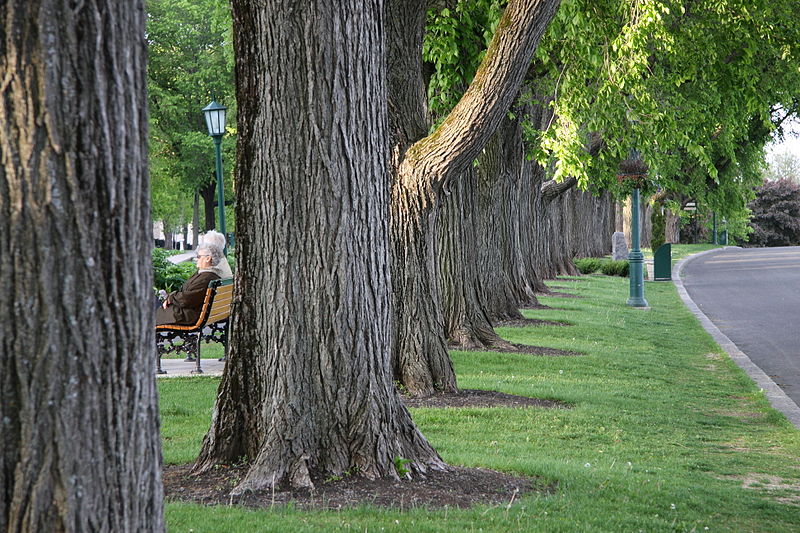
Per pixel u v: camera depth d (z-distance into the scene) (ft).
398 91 43.42
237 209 24.89
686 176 156.25
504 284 80.07
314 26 23.50
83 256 9.98
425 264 43.19
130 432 10.44
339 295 23.91
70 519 9.93
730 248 282.36
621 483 26.84
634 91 60.29
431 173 41.86
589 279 144.97
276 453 23.66
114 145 10.19
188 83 197.26
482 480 25.36
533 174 124.47
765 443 35.68
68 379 9.91
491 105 38.14
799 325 76.89
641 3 57.21
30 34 9.74
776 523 23.97
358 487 23.29
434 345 43.39
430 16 56.65
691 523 22.84
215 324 47.32
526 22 35.29
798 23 65.57
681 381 51.11
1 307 9.75
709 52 64.69
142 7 10.64
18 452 9.78
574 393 44.01
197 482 24.04
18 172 9.74
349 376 24.08
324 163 23.71
